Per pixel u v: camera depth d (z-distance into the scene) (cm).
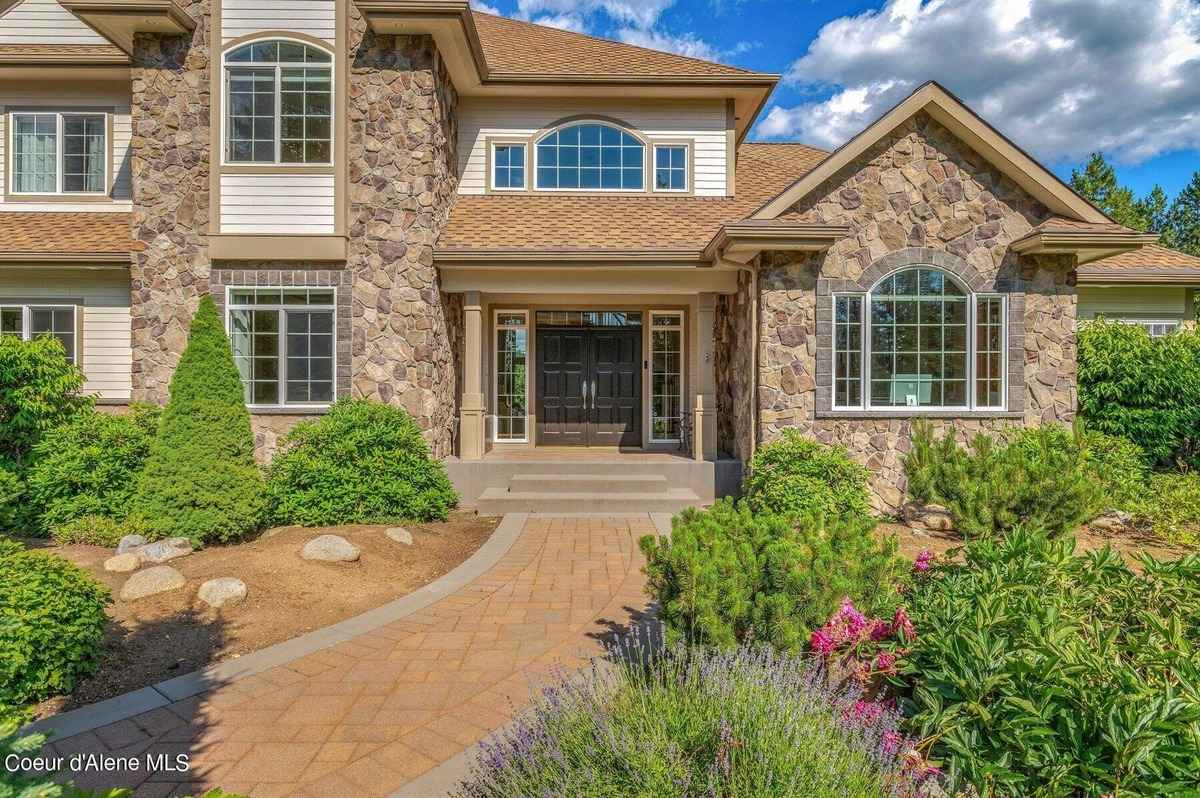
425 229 980
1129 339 961
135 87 977
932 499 741
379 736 354
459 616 534
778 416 914
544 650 466
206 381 746
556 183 1229
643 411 1249
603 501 939
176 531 704
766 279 912
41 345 830
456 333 1146
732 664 306
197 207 983
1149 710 243
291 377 994
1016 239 909
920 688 304
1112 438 881
